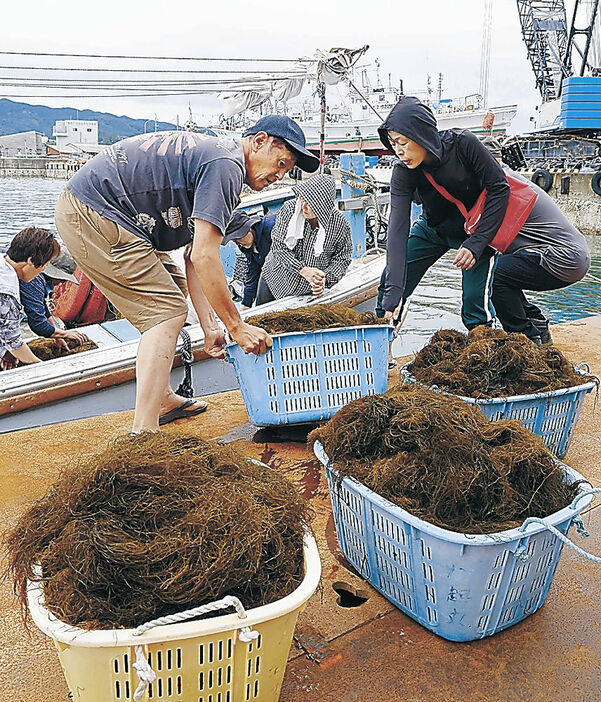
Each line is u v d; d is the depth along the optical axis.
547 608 1.97
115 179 2.62
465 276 3.85
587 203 19.59
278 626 1.36
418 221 4.01
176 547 1.37
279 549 1.47
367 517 1.91
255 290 5.47
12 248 4.53
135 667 1.24
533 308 4.11
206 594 1.34
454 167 3.30
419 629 1.88
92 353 4.21
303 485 2.74
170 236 2.78
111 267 2.71
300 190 4.39
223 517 1.44
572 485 1.91
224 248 7.25
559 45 35.16
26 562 1.45
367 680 1.70
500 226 3.45
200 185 2.53
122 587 1.35
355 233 7.38
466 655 1.78
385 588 1.97
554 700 1.64
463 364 2.81
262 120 2.65
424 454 1.85
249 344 2.83
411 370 2.97
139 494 1.52
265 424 3.05
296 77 8.35
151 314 2.79
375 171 15.55
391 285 3.47
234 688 1.37
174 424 3.43
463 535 1.63
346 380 3.05
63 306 6.20
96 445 3.21
